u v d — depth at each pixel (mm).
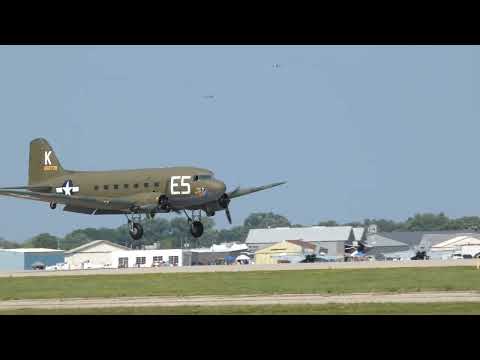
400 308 125250
